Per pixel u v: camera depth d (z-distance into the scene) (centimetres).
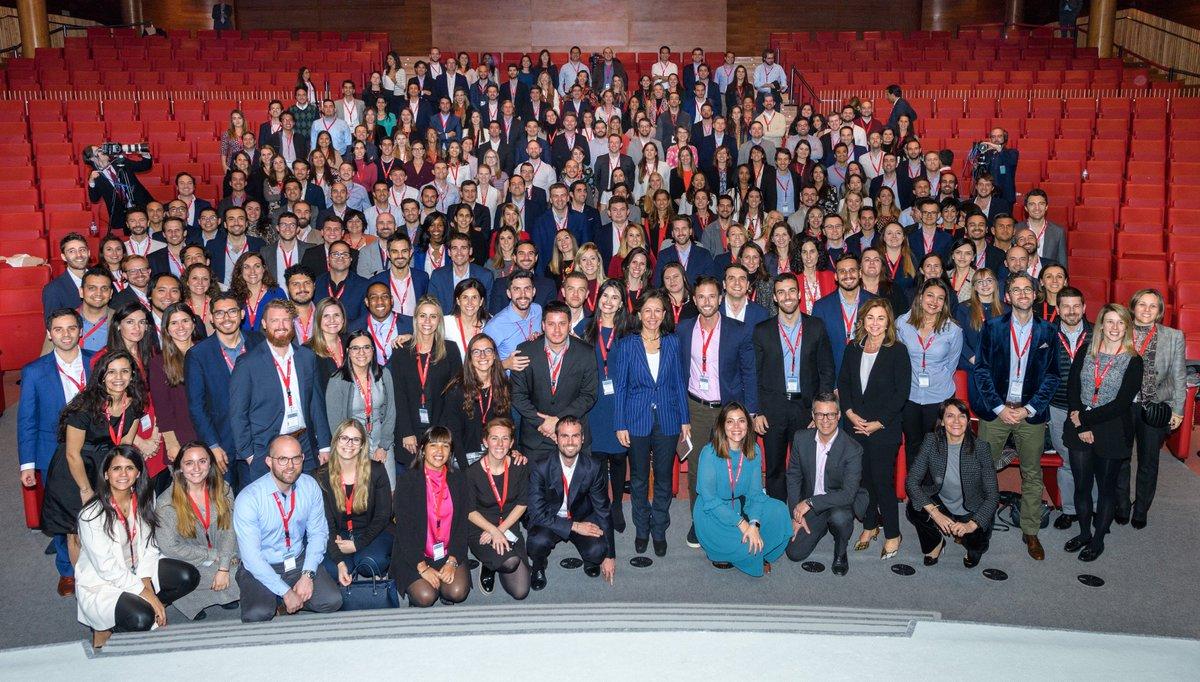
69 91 1472
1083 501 577
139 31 2067
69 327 538
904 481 655
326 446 556
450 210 838
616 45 2156
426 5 2234
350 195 991
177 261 777
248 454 541
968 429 561
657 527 585
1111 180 1148
